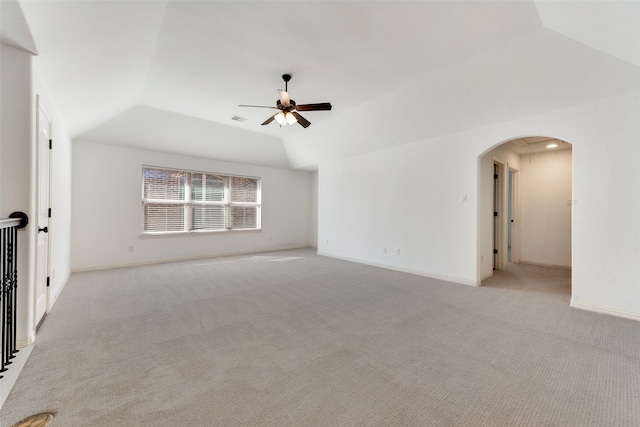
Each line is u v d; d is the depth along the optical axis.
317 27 2.55
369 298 3.36
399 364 1.91
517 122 3.56
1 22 1.68
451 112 3.88
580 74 2.76
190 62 3.17
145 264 5.36
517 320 2.69
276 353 2.05
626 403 1.51
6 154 1.97
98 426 1.33
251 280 4.19
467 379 1.74
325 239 6.56
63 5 1.73
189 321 2.63
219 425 1.35
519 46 2.75
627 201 2.75
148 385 1.66
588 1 1.93
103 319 2.65
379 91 3.90
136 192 5.28
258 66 3.24
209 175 6.29
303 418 1.41
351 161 5.95
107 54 2.58
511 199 5.96
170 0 2.21
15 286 1.91
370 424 1.37
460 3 2.23
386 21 2.46
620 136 2.79
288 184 7.62
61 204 3.56
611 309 2.83
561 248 5.40
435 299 3.33
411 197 4.82
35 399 1.51
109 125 4.66
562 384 1.69
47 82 2.50
